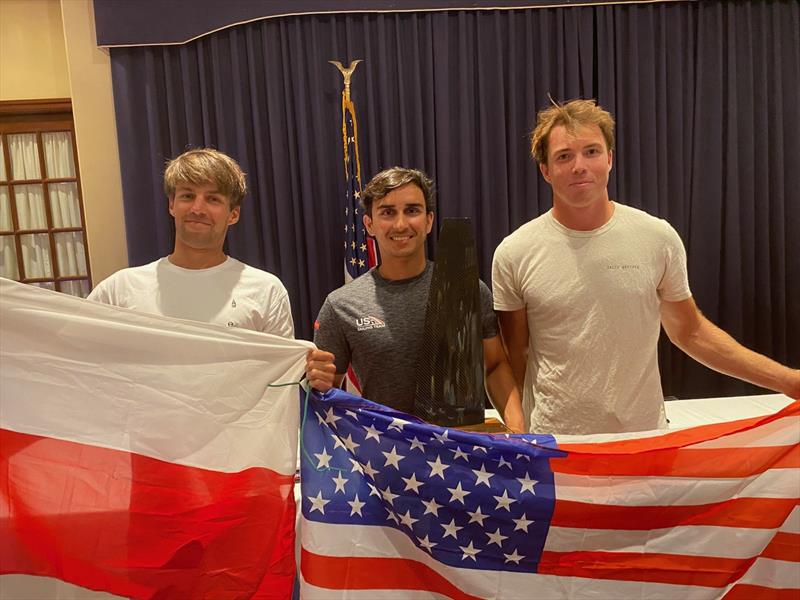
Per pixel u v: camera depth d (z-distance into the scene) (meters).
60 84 3.74
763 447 1.30
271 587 1.25
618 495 1.29
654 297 1.52
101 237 3.51
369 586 1.28
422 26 3.48
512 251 1.60
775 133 3.65
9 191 3.87
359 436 1.31
